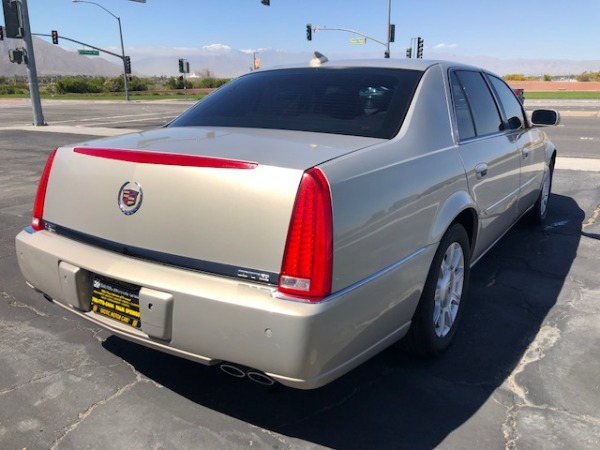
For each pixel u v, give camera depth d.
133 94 58.56
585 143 13.09
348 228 2.19
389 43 33.41
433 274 2.87
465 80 3.72
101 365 3.04
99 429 2.50
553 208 6.63
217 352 2.22
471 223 3.45
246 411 2.66
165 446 2.39
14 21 18.59
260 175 2.15
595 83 52.31
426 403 2.73
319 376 2.18
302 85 3.26
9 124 20.48
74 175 2.66
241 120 3.06
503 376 2.98
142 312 2.33
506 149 3.94
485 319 3.66
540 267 4.66
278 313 2.05
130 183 2.42
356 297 2.24
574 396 2.78
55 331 3.43
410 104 2.96
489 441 2.45
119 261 2.44
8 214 6.24
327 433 2.51
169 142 2.60
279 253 2.11
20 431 2.47
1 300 3.87
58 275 2.67
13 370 2.97
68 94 59.88
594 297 4.02
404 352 3.17
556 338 3.40
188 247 2.27
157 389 2.83
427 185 2.71
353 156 2.36
